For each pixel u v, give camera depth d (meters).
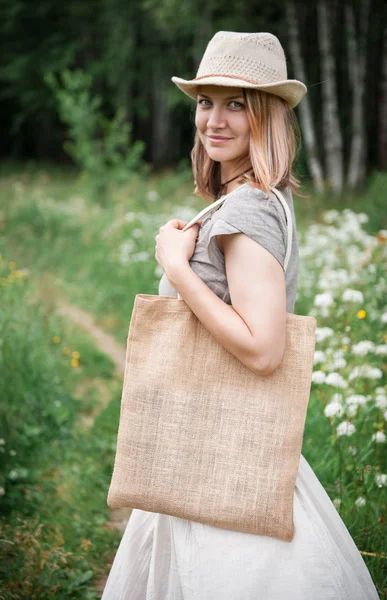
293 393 1.82
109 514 3.81
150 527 2.16
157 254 1.92
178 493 1.85
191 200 12.16
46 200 13.45
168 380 1.86
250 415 1.82
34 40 26.97
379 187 11.73
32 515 3.67
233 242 1.80
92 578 3.19
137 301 1.90
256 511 1.81
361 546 2.80
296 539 1.84
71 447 4.55
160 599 2.07
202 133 2.03
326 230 7.23
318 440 3.51
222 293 1.86
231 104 1.94
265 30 16.58
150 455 1.87
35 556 3.19
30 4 25.80
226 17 16.70
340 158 15.36
